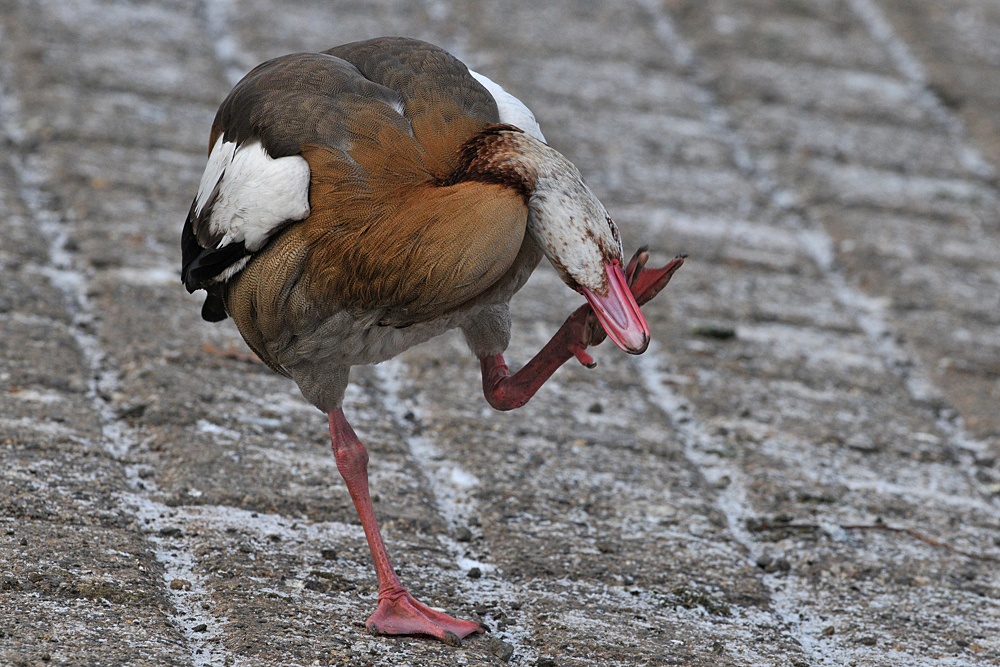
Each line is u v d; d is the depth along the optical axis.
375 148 7.21
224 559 8.17
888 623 8.52
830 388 12.00
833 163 16.70
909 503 10.21
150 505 8.73
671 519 9.57
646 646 7.81
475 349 8.40
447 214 6.87
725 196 15.52
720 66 18.92
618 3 20.69
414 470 9.82
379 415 10.58
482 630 7.77
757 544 9.52
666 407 11.50
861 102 18.52
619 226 14.23
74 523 8.27
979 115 18.39
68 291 11.62
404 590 7.79
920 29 21.12
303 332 7.61
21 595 7.34
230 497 8.94
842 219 15.31
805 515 9.88
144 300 11.63
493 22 19.00
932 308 13.66
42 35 16.50
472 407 10.88
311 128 7.35
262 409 10.28
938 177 16.72
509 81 17.11
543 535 9.14
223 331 11.45
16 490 8.46
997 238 15.39
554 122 16.34
